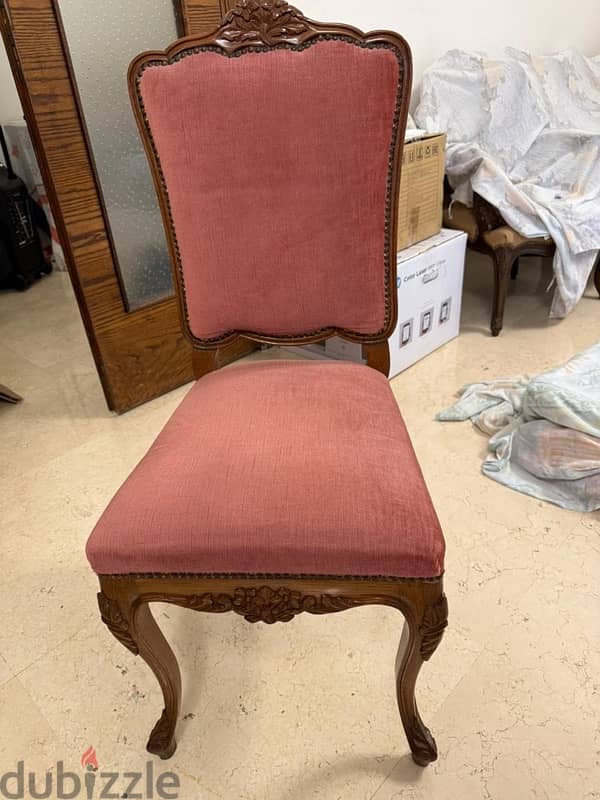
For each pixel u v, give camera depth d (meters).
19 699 1.11
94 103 1.63
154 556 0.78
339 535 0.76
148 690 1.12
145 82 0.94
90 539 0.80
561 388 1.56
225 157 0.97
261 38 0.92
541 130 2.53
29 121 1.52
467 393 1.91
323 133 0.94
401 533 0.76
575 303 2.37
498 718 1.03
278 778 0.97
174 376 2.07
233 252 1.03
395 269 1.06
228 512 0.78
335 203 0.99
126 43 1.64
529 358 2.17
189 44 0.94
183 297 1.10
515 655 1.13
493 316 2.33
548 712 1.04
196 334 1.12
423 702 1.06
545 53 3.21
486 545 1.38
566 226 2.21
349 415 0.94
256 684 1.12
